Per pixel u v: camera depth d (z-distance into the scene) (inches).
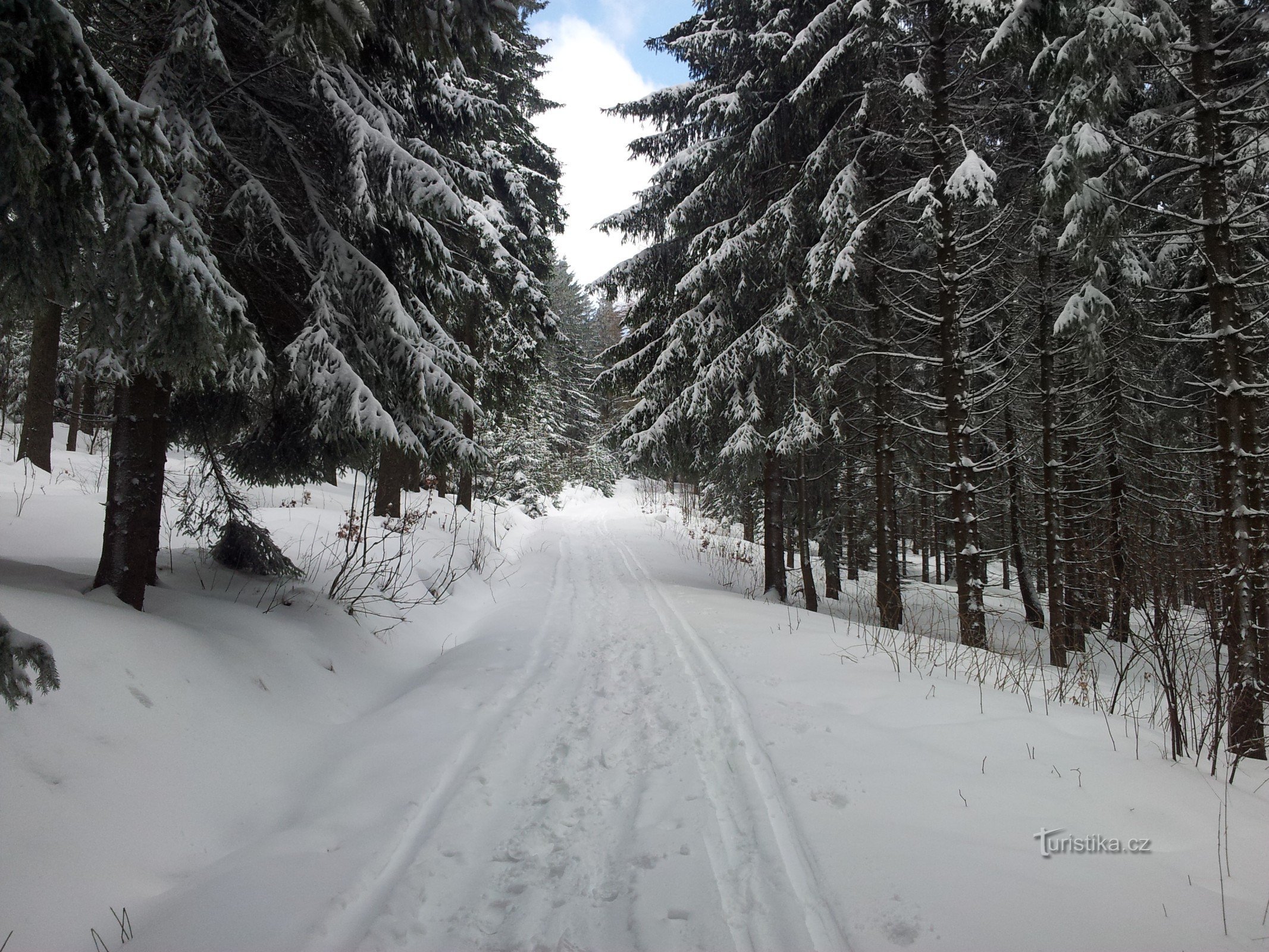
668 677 219.3
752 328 428.8
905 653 257.0
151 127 119.3
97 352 165.9
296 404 227.5
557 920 95.5
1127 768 141.3
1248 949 83.7
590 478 1686.8
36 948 81.1
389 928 92.4
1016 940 86.4
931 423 483.2
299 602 232.1
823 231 378.0
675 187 495.8
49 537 247.4
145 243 118.3
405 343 212.7
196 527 257.3
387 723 171.6
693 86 487.5
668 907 97.7
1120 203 258.2
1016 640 454.9
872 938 88.6
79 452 599.8
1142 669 262.4
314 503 481.4
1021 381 439.2
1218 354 237.0
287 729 159.2
